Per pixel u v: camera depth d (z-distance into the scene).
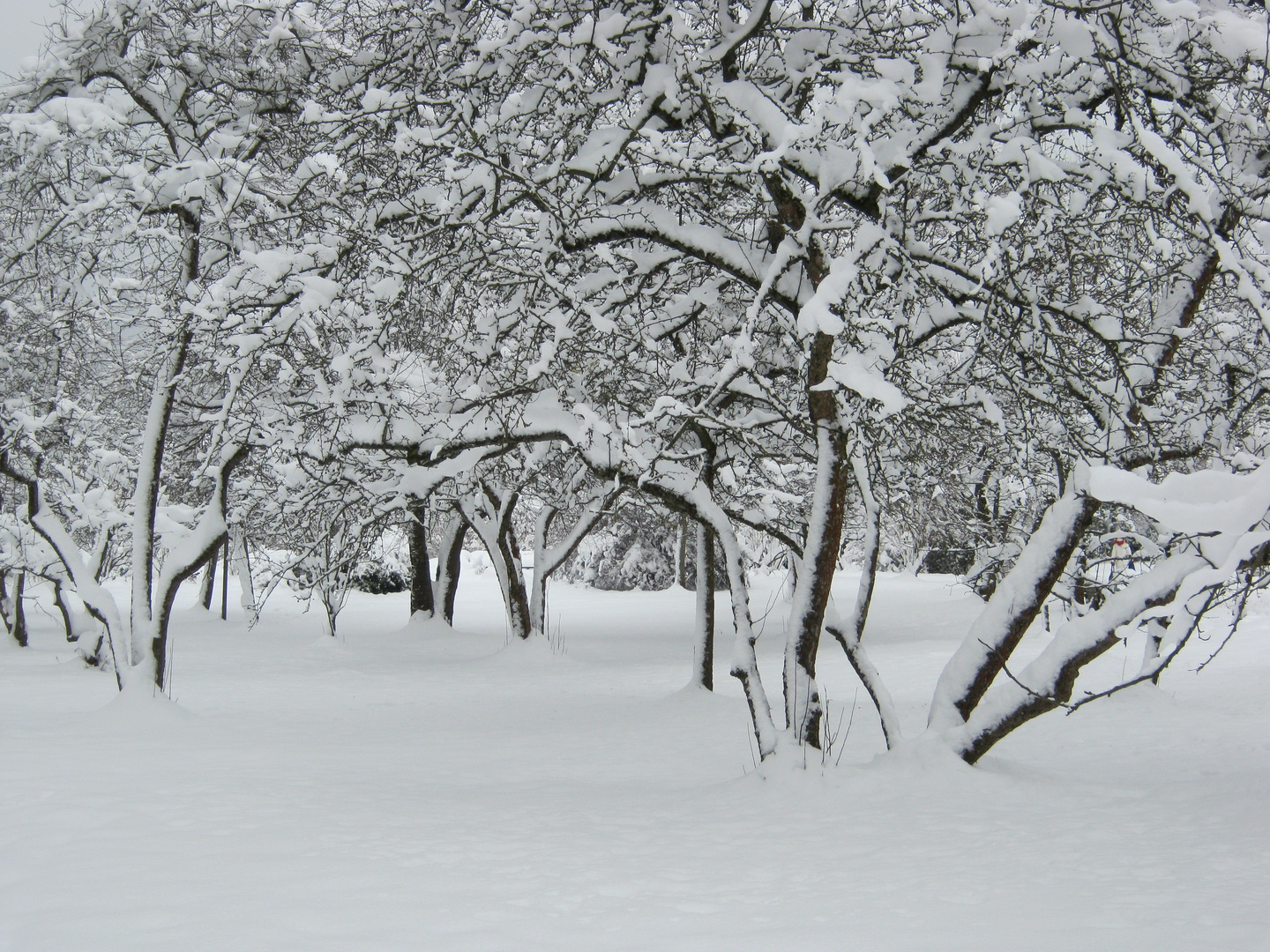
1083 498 8.52
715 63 8.89
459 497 18.88
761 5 8.77
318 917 4.85
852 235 8.71
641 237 9.41
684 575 45.66
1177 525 4.49
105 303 12.40
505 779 9.76
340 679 19.19
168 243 12.50
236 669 20.42
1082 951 4.36
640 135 8.46
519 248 9.25
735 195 10.78
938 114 8.61
